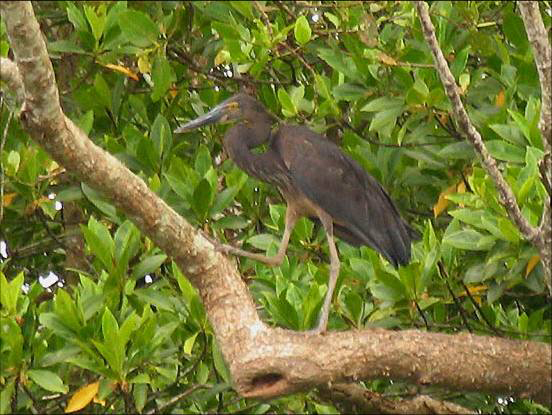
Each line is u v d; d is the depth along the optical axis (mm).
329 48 12250
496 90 11570
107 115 12367
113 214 10805
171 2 12891
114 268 9906
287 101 11672
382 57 11078
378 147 12055
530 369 8797
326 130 12570
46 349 9750
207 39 12953
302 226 11617
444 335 8820
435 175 11828
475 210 9914
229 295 8852
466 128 8367
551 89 8055
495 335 10344
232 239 12133
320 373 8477
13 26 7418
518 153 10125
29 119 7879
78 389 10000
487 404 10688
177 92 12625
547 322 10352
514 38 11586
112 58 12141
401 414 9906
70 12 12016
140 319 9648
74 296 10453
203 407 10133
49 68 7699
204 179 10484
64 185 12336
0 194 11039
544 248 8602
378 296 10078
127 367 9453
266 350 8508
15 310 9617
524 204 9492
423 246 10586
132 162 11531
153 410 9812
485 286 10672
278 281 10109
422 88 10836
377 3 12023
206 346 9953
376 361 8594
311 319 9727
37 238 12680
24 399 9758
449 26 11789
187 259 8805
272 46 11711
